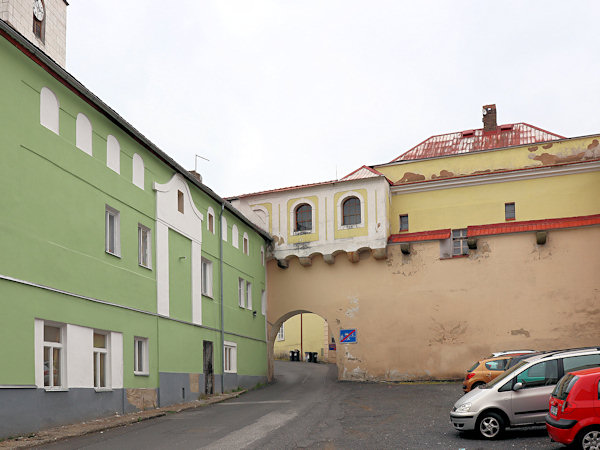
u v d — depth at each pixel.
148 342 21.73
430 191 35.97
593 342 29.97
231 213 31.22
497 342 31.27
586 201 33.59
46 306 16.12
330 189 35.47
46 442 13.96
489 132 39.31
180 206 25.44
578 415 10.98
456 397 23.45
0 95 14.99
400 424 16.52
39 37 25.78
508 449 12.34
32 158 16.05
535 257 31.39
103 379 19.03
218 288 29.02
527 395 13.73
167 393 22.81
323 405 22.02
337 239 34.78
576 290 30.55
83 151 18.47
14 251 15.05
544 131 38.06
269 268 36.59
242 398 26.92
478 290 32.00
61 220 17.12
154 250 22.72
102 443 13.85
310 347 58.41
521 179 34.69
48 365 16.38
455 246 34.53
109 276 19.44
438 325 32.41
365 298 34.12
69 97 17.95
